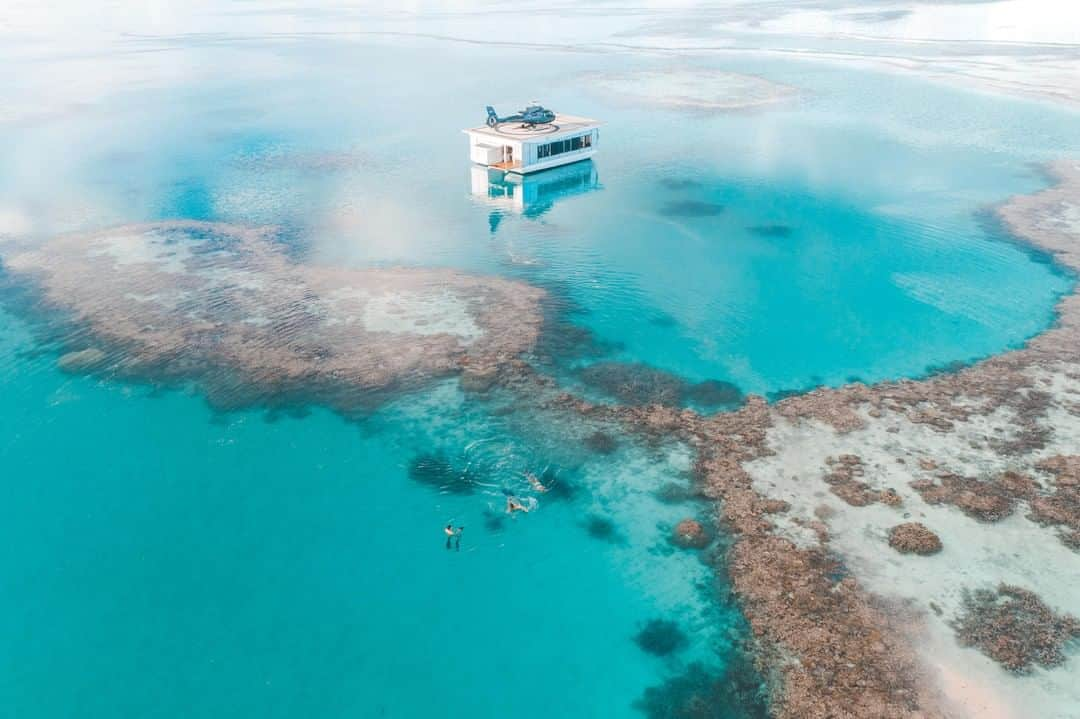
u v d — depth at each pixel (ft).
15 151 302.86
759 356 144.56
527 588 94.53
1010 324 152.05
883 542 97.45
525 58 510.99
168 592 95.50
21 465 117.91
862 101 354.54
